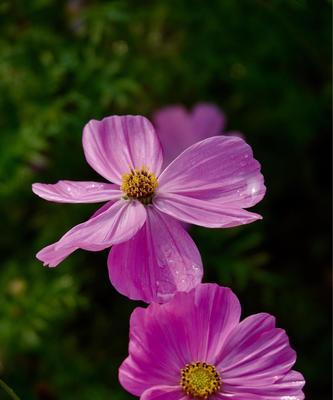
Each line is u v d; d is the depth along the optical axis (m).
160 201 0.51
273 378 0.47
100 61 0.98
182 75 1.05
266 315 0.48
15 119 0.96
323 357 0.94
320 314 0.98
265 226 1.03
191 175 0.51
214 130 0.94
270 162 1.04
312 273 1.02
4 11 0.98
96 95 0.97
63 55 0.98
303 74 1.02
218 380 0.47
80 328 0.99
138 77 1.02
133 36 1.04
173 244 0.50
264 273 0.94
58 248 0.48
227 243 1.00
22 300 0.93
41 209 1.00
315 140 1.04
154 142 0.52
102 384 0.93
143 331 0.47
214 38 1.02
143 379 0.47
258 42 1.00
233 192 0.50
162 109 1.01
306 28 0.93
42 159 0.98
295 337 0.97
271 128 1.04
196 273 0.49
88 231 0.50
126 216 0.50
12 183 0.95
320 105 1.00
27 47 0.98
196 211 0.49
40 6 0.99
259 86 1.01
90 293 0.99
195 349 0.48
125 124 0.52
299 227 1.04
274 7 0.92
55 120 0.95
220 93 1.07
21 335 0.92
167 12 1.01
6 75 0.99
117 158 0.52
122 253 0.49
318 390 0.94
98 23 0.98
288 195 1.05
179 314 0.47
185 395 0.47
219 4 1.00
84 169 1.01
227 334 0.48
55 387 0.93
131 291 0.48
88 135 0.52
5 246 1.00
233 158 0.50
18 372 0.94
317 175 1.05
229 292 0.48
